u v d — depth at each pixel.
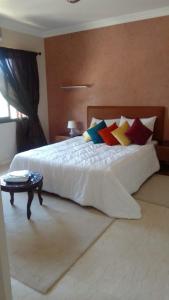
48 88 5.45
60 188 3.03
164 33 3.93
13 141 4.83
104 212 2.69
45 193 3.33
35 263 1.96
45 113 5.54
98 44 4.58
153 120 4.16
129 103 4.52
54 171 3.03
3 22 4.24
